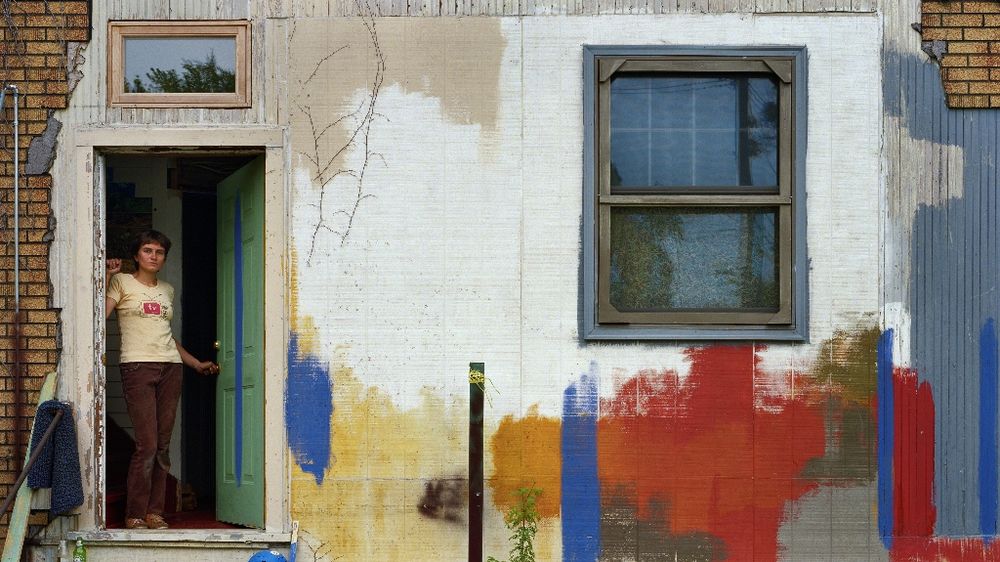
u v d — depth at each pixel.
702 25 6.29
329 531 6.22
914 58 6.32
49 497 6.21
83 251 6.27
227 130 6.27
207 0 6.31
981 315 6.27
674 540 6.20
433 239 6.26
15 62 6.30
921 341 6.25
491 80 6.28
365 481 6.23
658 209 6.35
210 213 8.05
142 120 6.29
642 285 6.34
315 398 6.25
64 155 6.29
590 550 6.20
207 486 7.96
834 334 6.25
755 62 6.29
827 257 6.27
